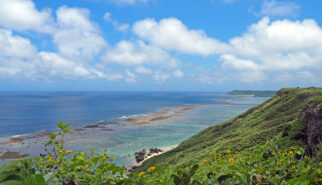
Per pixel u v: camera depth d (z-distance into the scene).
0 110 122.38
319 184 1.40
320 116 19.41
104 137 54.97
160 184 1.50
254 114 61.22
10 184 0.90
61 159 1.46
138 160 38.75
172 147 48.19
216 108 141.25
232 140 35.06
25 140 51.56
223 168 2.29
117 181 1.50
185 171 1.51
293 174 2.01
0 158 37.28
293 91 62.00
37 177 0.86
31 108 134.12
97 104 168.25
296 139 21.47
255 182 1.79
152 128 69.12
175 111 121.44
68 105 157.12
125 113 110.94
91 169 1.52
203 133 59.78
